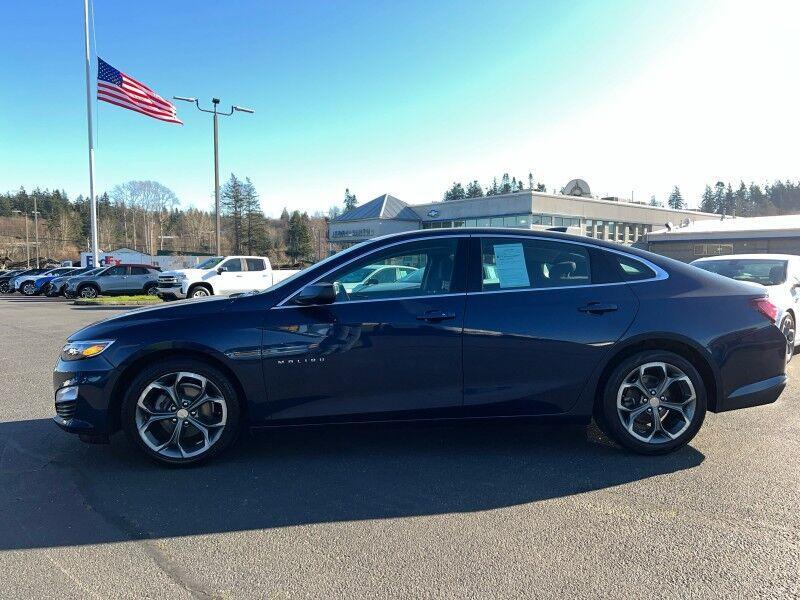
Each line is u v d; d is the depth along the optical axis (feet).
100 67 66.54
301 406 12.67
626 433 13.10
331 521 10.24
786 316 23.41
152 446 12.58
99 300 77.15
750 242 83.61
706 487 11.54
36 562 8.88
